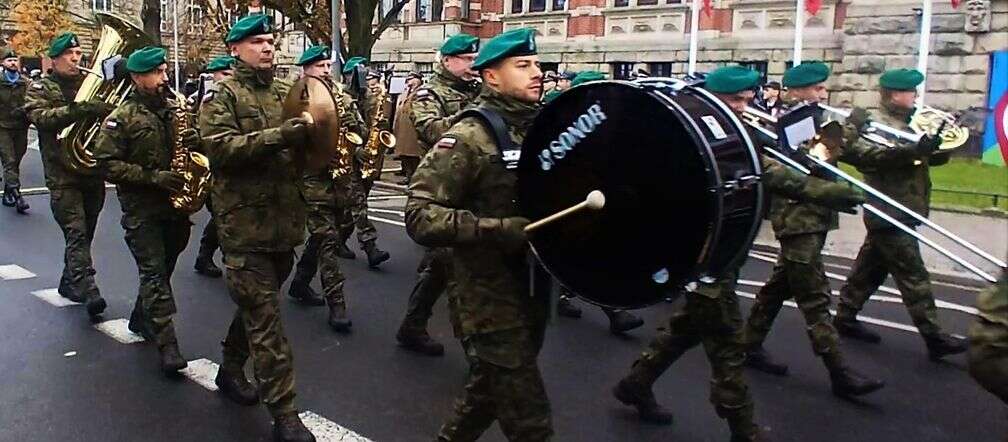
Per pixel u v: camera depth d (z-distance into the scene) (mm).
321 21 15469
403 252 8750
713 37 19219
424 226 2771
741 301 6898
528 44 2977
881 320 6395
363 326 6043
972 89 15578
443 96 5609
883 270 5801
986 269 7957
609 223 2656
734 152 2580
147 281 4887
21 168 15344
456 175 2844
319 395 4645
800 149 3988
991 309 1993
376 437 4090
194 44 28484
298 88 3961
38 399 4500
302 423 4027
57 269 7547
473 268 2953
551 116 2777
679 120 2455
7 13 31031
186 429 4164
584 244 2727
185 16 29766
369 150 7867
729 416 3928
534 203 2844
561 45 22125
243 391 4504
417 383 4867
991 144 13953
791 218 4738
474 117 2955
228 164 3818
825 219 4758
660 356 4234
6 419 4223
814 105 4281
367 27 15227
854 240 9773
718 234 2445
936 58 15914
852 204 3611
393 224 10492
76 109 5594
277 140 3740
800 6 13805
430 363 5234
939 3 15805
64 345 5426
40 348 5352
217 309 6355
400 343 5551
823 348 4734
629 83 2609
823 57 17609
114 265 7691
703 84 4305
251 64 4125
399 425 4246
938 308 6754
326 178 6078
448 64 5707
